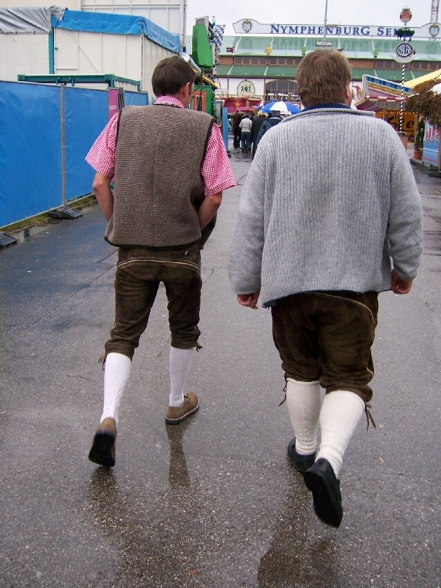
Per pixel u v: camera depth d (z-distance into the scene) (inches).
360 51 3102.9
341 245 90.6
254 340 183.5
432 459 121.0
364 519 102.7
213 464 117.4
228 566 91.7
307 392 104.9
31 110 330.3
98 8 746.8
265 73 2960.1
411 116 1291.8
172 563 92.0
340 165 89.6
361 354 95.7
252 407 140.5
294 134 91.4
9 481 110.7
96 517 101.7
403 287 103.3
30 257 282.0
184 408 132.9
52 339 180.5
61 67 579.5
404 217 92.1
